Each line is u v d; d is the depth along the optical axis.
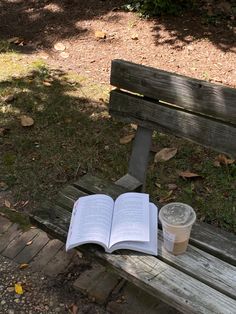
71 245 2.04
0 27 5.25
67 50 4.79
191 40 4.84
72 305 2.41
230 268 1.98
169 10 5.18
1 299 2.44
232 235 2.15
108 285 2.48
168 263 2.01
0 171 3.29
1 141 3.55
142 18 5.21
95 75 4.38
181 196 3.06
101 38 4.94
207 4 5.31
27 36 5.07
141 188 2.59
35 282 2.53
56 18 5.33
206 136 2.31
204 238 2.12
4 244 2.74
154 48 4.75
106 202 2.25
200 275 1.95
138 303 2.40
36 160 3.38
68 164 3.34
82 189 2.47
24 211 2.98
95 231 2.08
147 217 2.13
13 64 4.52
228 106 2.19
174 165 3.32
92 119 3.78
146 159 2.57
